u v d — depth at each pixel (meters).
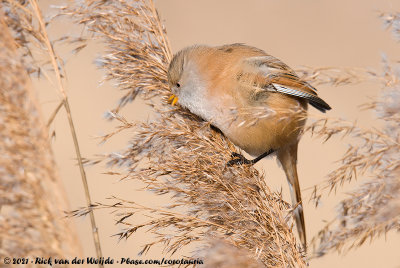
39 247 5.88
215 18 22.58
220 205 7.00
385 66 5.91
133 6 8.58
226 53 9.16
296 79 8.82
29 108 6.30
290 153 9.52
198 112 8.79
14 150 6.10
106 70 8.46
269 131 8.82
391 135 5.84
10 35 6.65
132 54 8.52
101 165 7.36
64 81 7.54
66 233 5.96
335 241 5.46
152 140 7.58
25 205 5.97
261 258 6.61
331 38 22.06
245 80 8.83
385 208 5.38
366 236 5.36
